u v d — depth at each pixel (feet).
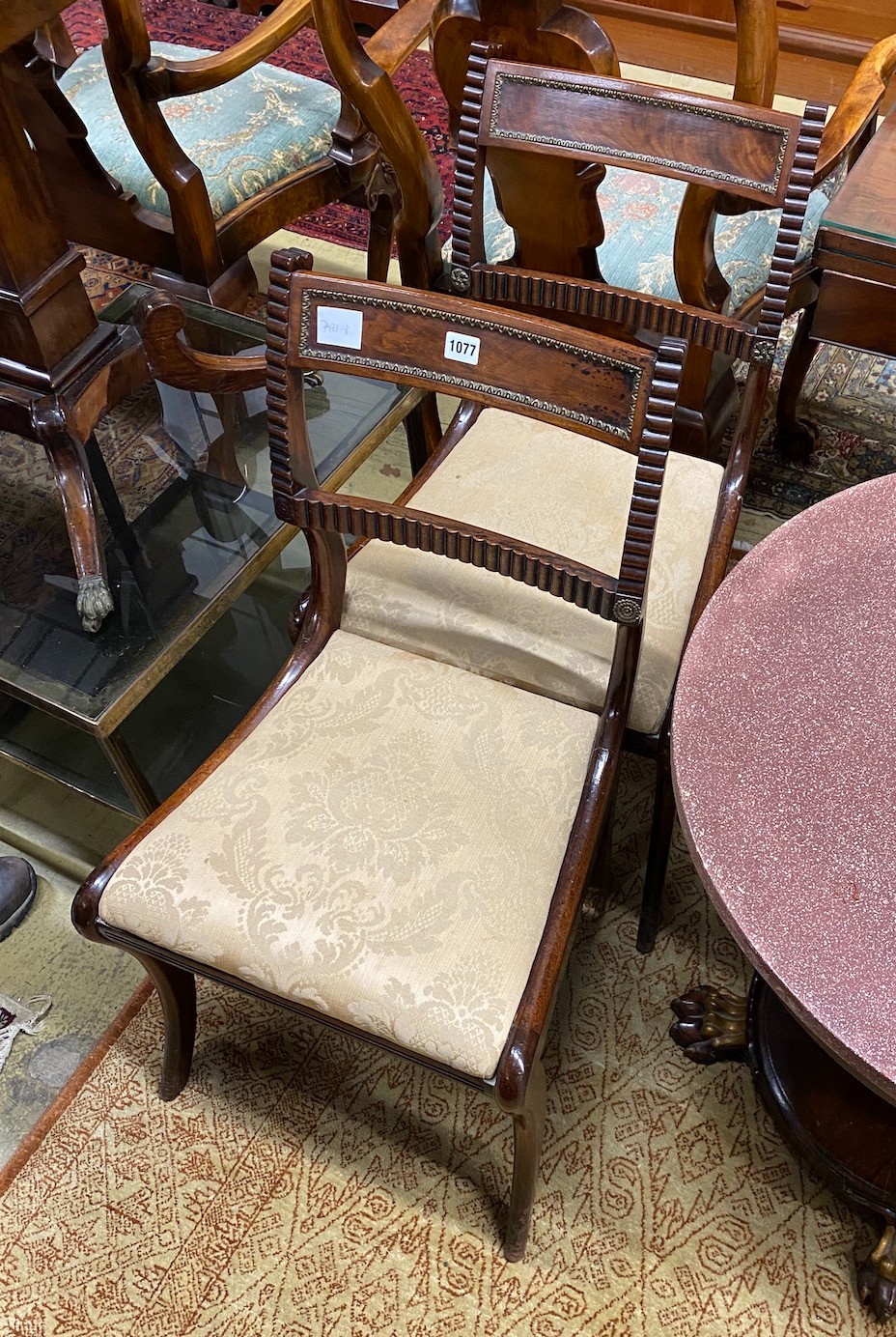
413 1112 4.16
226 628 5.38
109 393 4.52
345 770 3.47
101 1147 4.12
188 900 3.22
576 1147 4.06
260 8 9.55
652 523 2.99
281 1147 4.09
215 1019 4.43
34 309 4.11
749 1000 4.18
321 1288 3.79
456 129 4.96
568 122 3.79
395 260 7.50
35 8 3.65
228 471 4.90
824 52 8.54
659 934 4.58
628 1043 4.30
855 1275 3.75
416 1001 3.01
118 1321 3.76
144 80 4.90
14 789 5.18
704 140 3.65
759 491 6.13
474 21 4.29
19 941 4.71
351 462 4.77
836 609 3.03
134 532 4.66
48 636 4.31
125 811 4.48
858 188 4.38
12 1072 4.34
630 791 5.00
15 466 5.07
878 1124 3.73
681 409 5.01
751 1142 4.05
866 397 6.54
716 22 8.80
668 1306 3.73
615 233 5.13
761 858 2.56
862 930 2.43
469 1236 3.88
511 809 3.39
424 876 3.21
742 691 2.86
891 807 2.62
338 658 3.82
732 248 5.06
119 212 5.73
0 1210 3.99
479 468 4.30
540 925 3.17
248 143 5.83
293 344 3.25
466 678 3.76
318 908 3.16
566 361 3.01
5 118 3.77
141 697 4.16
